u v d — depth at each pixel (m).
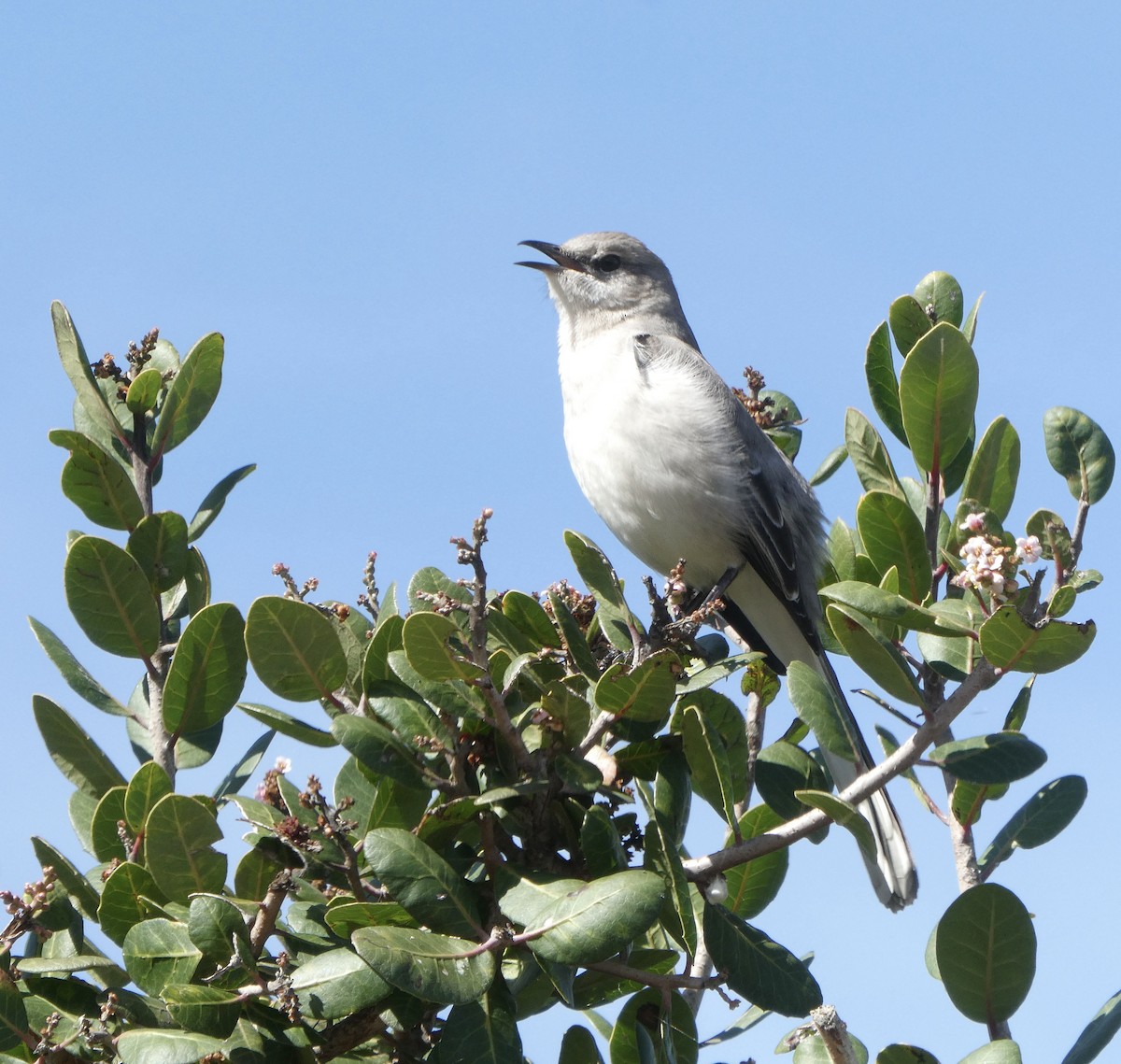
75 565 7.05
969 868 7.52
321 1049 5.96
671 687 6.25
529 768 6.20
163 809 6.13
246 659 7.05
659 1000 6.65
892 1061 6.23
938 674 7.54
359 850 6.05
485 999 5.60
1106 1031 6.28
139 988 5.89
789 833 6.45
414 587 7.29
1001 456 7.85
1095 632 6.29
